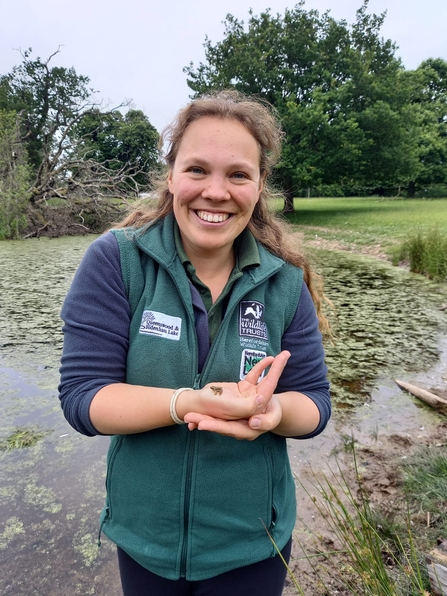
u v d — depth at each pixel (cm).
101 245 105
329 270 825
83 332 99
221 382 98
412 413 305
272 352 110
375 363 394
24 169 1480
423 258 783
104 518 116
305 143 1848
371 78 1994
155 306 102
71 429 288
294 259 125
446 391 337
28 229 1458
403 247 872
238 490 104
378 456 254
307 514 210
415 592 148
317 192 4853
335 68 2017
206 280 112
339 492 223
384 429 285
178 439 101
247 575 109
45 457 258
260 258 112
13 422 295
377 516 197
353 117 1923
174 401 92
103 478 239
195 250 109
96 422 95
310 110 1803
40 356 407
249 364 105
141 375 101
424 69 3762
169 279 105
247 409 88
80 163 1620
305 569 178
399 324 501
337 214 1945
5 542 196
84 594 171
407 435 276
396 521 197
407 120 2158
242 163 101
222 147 100
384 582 136
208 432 101
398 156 2056
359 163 1994
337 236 1264
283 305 113
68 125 1756
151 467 102
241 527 106
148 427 95
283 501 116
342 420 298
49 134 1838
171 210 116
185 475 102
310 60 1995
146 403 93
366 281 724
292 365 115
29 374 369
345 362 397
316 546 189
